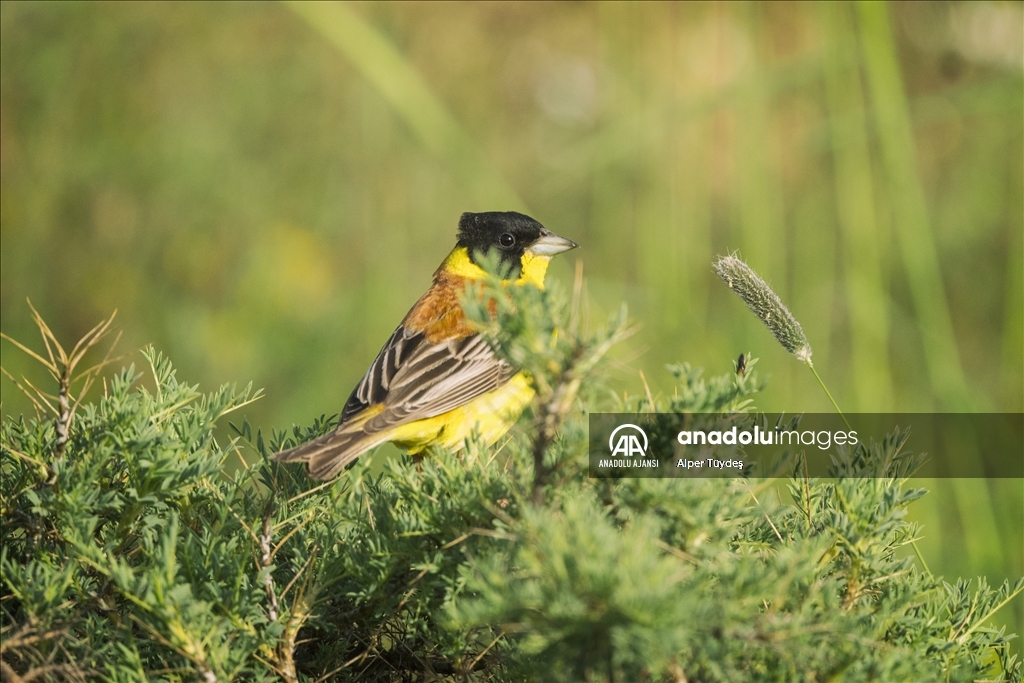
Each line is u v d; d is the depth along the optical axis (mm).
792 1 14508
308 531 5066
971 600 4777
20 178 14891
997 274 14969
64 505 4512
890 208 12531
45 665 4070
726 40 14469
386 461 4801
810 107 14312
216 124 15938
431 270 15836
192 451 4973
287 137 16062
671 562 3330
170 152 15484
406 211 15906
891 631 4223
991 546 9305
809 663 3701
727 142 14234
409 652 4898
